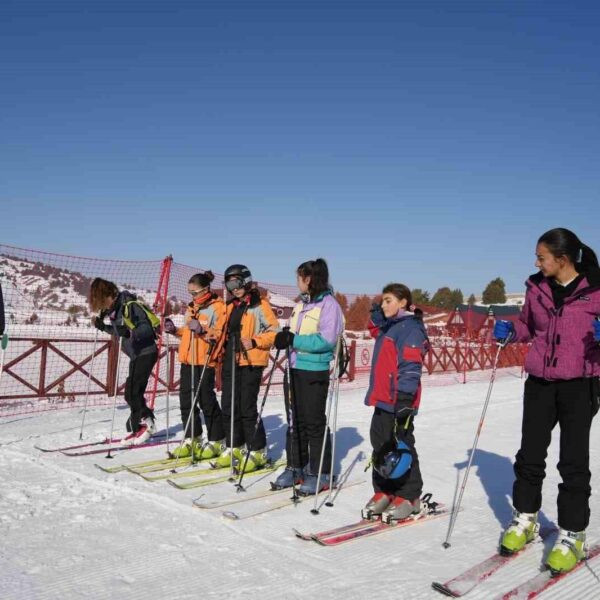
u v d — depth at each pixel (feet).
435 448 21.11
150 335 19.66
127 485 14.88
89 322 35.47
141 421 20.26
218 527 12.28
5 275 33.68
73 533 11.72
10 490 14.34
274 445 20.67
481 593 9.49
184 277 34.76
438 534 12.35
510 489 16.06
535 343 11.09
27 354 29.81
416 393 12.42
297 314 14.93
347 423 25.58
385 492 13.32
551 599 9.34
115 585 9.51
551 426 11.09
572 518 10.36
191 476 15.96
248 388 16.22
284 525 12.51
